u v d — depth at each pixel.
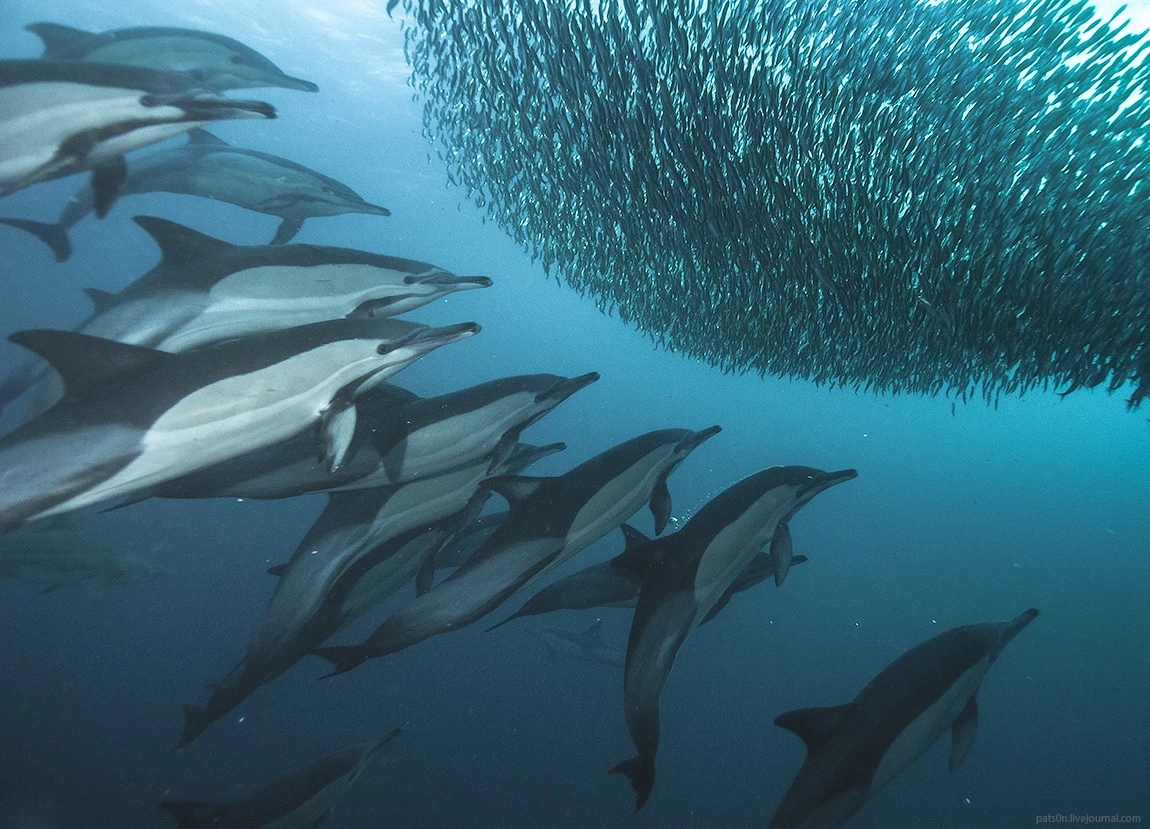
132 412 2.59
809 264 10.27
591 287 14.19
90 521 21.58
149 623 17.97
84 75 2.98
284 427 3.01
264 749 14.07
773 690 20.55
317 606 3.53
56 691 15.01
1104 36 8.41
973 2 8.62
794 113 9.15
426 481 3.97
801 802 2.96
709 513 3.84
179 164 6.04
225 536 22.77
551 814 13.78
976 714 3.86
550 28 9.02
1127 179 8.78
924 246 9.91
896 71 9.05
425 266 4.69
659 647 3.29
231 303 3.99
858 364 12.41
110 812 11.59
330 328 3.17
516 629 20.91
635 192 10.34
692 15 8.57
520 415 4.29
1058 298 9.72
